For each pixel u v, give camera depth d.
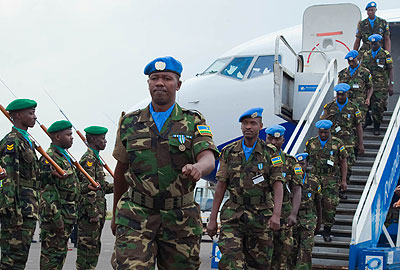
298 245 7.96
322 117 9.77
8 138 6.17
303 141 9.80
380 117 10.52
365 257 7.77
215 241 8.10
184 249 3.84
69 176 7.07
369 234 8.39
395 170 9.77
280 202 5.99
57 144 7.27
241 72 11.70
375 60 10.54
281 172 6.02
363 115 9.96
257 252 6.16
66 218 7.03
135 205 3.83
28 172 6.28
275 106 10.11
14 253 6.19
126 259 3.71
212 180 11.68
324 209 8.76
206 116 11.55
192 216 3.84
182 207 3.83
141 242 3.75
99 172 8.02
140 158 3.79
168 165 3.78
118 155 3.92
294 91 11.04
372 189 8.55
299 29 12.77
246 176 6.07
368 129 10.98
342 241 8.98
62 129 7.22
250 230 6.09
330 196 8.72
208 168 3.54
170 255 3.86
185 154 3.79
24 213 6.19
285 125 11.14
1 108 6.34
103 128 8.14
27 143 6.29
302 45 11.98
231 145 6.26
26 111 6.35
